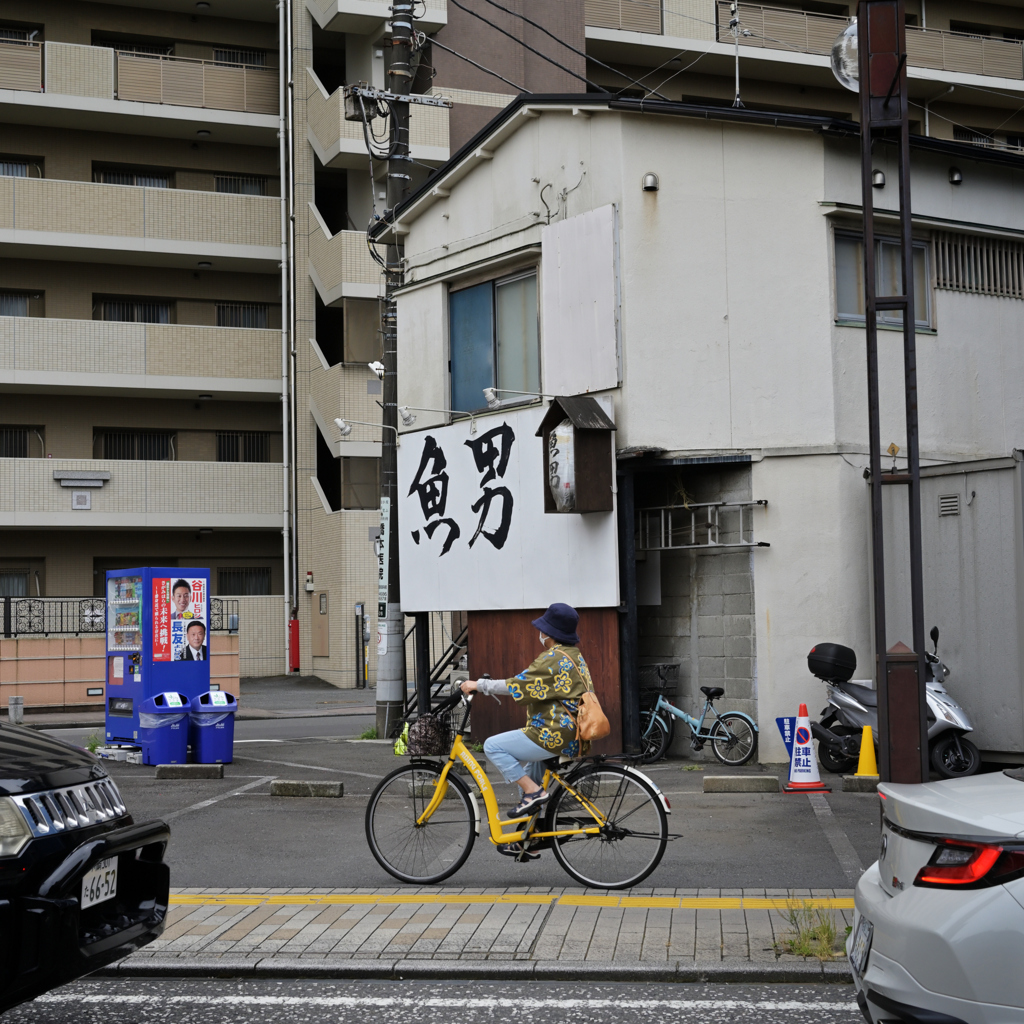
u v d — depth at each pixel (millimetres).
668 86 32938
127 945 4523
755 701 12383
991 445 14055
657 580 13320
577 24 30953
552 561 13055
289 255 32344
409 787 7387
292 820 9602
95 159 32531
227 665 23281
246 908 6703
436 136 29531
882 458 12789
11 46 30672
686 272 12703
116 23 32719
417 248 15695
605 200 12852
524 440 13500
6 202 30172
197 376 31641
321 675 30656
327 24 30203
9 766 4348
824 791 10500
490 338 14484
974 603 11430
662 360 12562
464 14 30141
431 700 16375
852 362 13070
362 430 29500
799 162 13016
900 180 7082
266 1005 5172
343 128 29531
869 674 12406
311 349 31844
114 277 32625
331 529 30203
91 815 4539
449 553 14555
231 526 31969
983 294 14250
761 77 33469
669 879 7273
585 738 6891
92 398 32344
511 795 10398
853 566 12516
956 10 35219
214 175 33594
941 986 3611
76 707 23484
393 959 5648
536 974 5496
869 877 4320
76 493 30828
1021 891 3566
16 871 4074
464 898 6852
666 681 12805
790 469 12539
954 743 10961
